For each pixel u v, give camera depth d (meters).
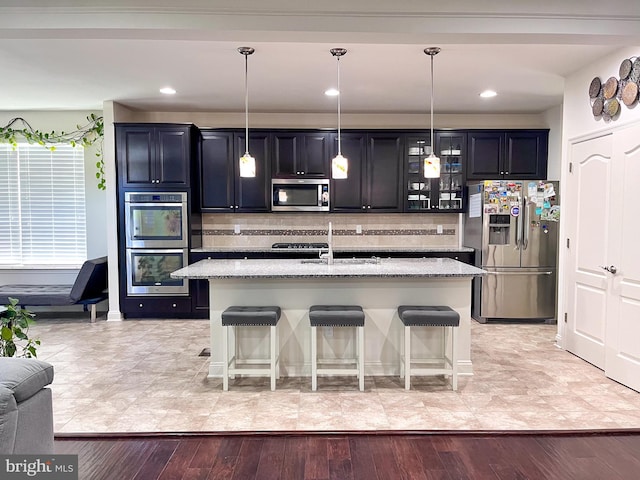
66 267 5.89
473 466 2.31
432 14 2.67
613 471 2.27
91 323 5.33
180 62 3.90
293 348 3.60
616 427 2.71
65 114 5.80
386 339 3.61
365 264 3.95
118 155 5.36
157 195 5.39
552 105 5.49
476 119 5.97
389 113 5.89
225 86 4.65
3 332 2.79
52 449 2.06
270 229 6.04
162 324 5.27
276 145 5.68
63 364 3.86
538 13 2.68
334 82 4.51
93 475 2.23
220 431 2.66
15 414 1.78
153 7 2.62
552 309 5.31
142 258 5.42
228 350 3.47
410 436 2.62
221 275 3.28
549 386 3.36
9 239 5.89
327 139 5.70
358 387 3.35
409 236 6.06
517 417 2.85
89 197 5.88
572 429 2.69
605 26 2.70
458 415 2.88
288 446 2.51
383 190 5.75
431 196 5.77
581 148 4.01
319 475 2.23
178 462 2.35
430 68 4.05
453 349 3.27
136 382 3.46
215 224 5.98
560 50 3.55
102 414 2.90
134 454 2.43
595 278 3.78
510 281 5.29
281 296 3.57
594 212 3.80
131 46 3.51
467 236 5.78
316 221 6.03
